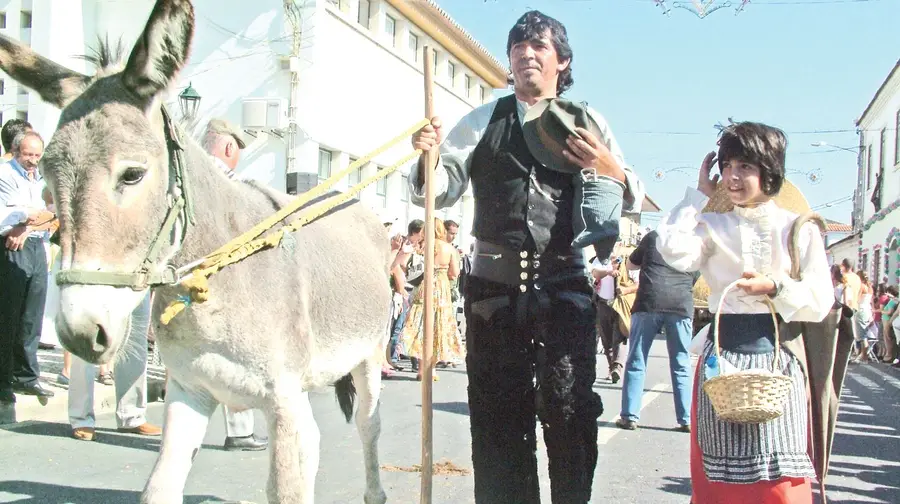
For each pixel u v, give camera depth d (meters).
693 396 3.32
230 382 3.10
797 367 3.17
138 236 2.62
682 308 7.20
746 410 2.87
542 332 3.33
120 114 2.63
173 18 2.65
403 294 11.30
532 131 3.37
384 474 5.38
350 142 19.48
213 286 2.98
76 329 2.45
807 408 3.19
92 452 5.70
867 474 6.01
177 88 2.79
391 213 21.78
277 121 17.22
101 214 2.53
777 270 3.19
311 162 17.64
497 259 3.42
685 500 5.03
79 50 16.12
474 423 3.45
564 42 3.56
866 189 38.06
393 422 7.21
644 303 7.27
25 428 6.27
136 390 6.31
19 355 6.69
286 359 3.23
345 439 6.46
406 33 22.73
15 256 6.43
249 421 5.97
